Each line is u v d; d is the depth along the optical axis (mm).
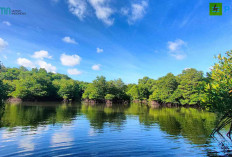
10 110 28578
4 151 9133
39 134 12891
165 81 61812
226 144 10805
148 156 8656
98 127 16172
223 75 8945
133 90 77562
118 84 79312
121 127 16344
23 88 60188
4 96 29609
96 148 9867
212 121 20688
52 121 19016
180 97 56406
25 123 17234
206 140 11773
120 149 9719
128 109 39500
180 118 23484
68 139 11688
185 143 11023
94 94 68625
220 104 8844
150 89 86250
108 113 29359
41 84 69625
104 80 73875
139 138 12195
